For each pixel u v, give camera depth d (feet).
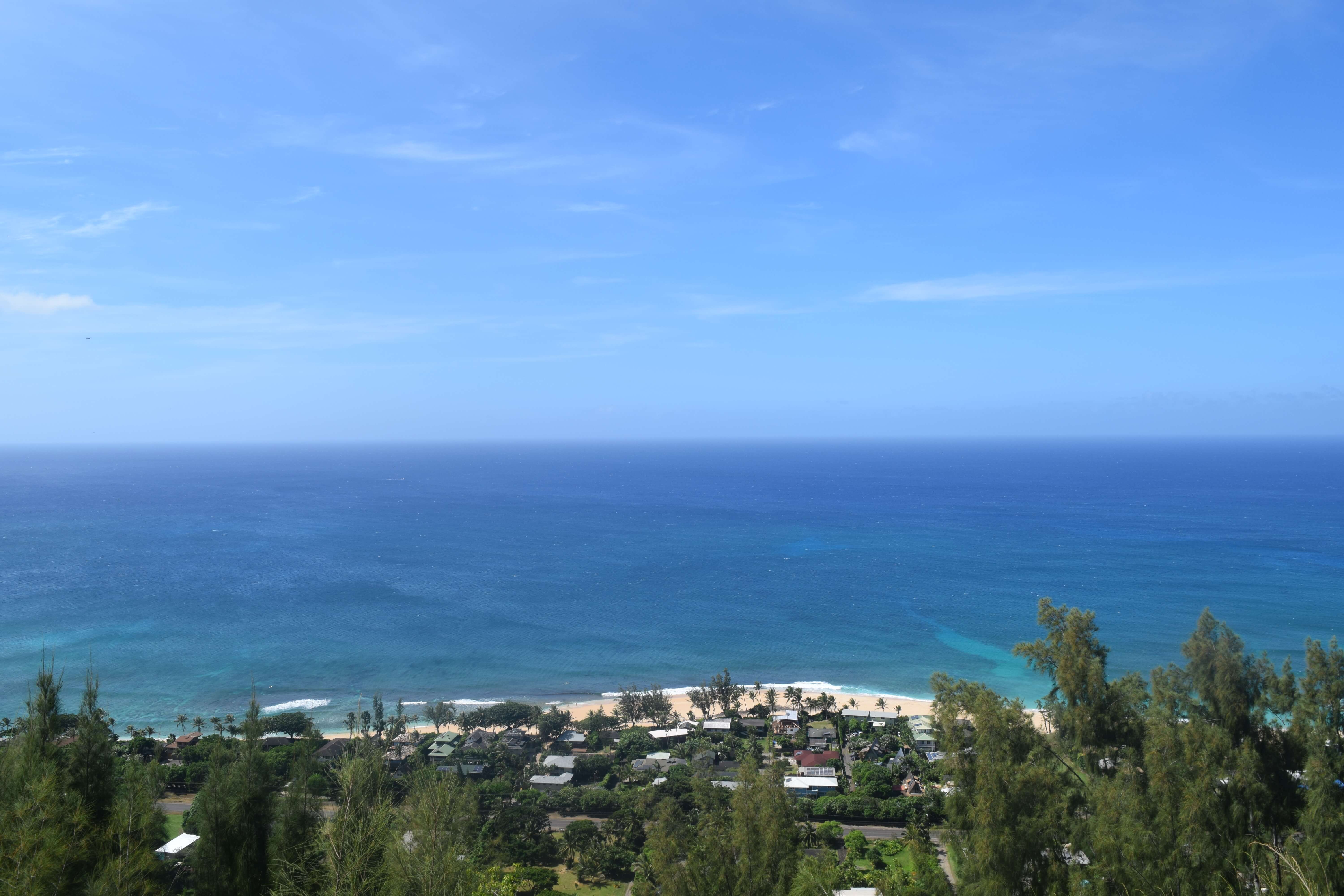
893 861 203.62
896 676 417.49
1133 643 445.37
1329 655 112.37
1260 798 91.81
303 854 77.00
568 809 248.11
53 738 80.48
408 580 629.92
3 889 63.82
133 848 73.97
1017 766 93.35
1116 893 82.79
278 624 501.56
